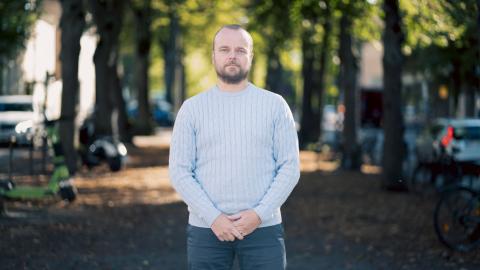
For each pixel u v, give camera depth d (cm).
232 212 408
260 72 5069
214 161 409
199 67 6206
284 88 3556
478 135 2003
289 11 1766
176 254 850
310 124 3088
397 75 1534
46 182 1485
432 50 2533
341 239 980
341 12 1631
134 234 970
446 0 1030
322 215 1209
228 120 409
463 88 3038
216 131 409
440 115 3678
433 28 1229
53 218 1049
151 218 1116
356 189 1612
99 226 1011
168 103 4522
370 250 895
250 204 409
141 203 1278
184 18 3102
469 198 888
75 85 1606
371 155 2561
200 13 2917
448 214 892
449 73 2708
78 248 854
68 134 1611
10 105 2747
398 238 980
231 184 407
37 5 2280
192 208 407
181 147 412
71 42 1591
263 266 411
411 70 3250
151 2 3028
